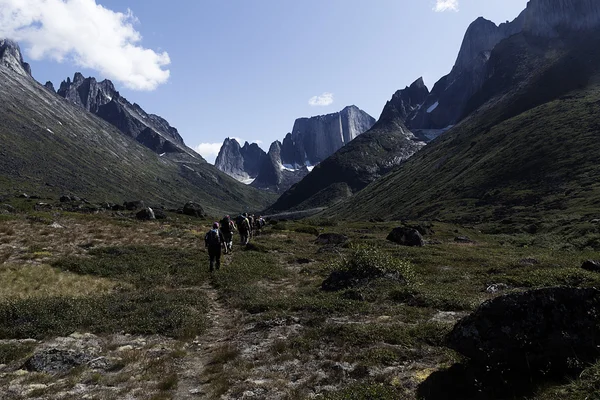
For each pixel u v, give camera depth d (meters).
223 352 11.68
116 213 70.31
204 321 15.15
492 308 8.67
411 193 174.62
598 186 88.88
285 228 61.00
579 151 114.75
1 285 19.20
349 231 63.44
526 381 8.00
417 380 8.88
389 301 16.80
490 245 46.88
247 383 9.43
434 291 17.48
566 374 7.91
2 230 35.69
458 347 8.85
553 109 164.00
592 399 6.48
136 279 22.78
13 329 13.29
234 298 18.92
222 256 31.34
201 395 9.03
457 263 26.89
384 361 10.16
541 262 25.62
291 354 11.14
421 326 12.41
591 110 142.88
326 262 29.59
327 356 10.84
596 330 8.16
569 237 53.84
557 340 8.11
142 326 14.21
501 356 8.29
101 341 12.84
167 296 18.39
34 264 24.39
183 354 11.78
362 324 13.36
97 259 27.14
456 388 8.35
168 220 64.56
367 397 7.89
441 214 118.25
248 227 39.56
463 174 153.62
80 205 90.31
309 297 17.83
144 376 10.02
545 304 8.48
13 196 104.19
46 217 47.94
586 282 16.91
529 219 80.19
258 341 12.77
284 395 8.70
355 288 18.73
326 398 7.95
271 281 24.02
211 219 79.88
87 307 15.85
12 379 9.66
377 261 20.95
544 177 110.62
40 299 16.38
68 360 10.87
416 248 35.41
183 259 29.06
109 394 8.88
